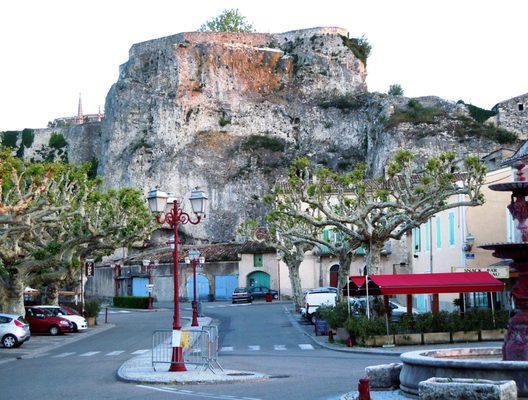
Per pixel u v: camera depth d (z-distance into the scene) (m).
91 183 43.81
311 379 20.45
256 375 21.66
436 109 89.44
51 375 23.81
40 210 36.06
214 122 110.00
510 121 84.12
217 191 104.69
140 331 44.69
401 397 15.95
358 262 67.56
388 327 30.98
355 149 104.94
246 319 51.06
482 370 14.67
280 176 103.75
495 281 30.42
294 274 54.75
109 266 88.81
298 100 110.44
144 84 113.94
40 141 130.38
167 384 20.70
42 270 44.72
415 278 30.72
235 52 112.75
